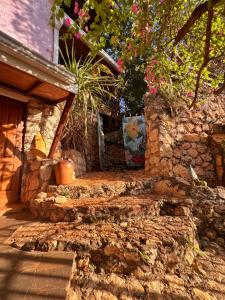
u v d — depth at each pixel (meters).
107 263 2.57
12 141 4.55
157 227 3.10
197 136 5.45
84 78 5.43
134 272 2.49
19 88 4.29
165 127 5.48
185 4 3.17
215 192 3.97
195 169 5.22
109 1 2.23
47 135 5.17
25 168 4.65
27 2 4.46
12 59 3.24
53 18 2.20
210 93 5.93
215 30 3.18
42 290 1.95
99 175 5.75
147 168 5.67
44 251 2.62
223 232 3.59
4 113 4.48
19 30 4.24
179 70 4.14
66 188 4.10
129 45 2.96
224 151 4.99
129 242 2.67
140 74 8.77
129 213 3.37
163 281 2.42
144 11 2.67
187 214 3.57
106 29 2.44
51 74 3.79
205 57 2.26
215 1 1.86
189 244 2.89
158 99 5.88
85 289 2.25
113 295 2.19
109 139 8.25
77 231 2.99
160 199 3.81
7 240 2.82
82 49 7.46
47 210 3.66
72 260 2.41
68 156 5.73
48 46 4.85
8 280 2.06
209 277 2.54
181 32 2.19
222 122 5.86
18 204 4.33
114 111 9.02
